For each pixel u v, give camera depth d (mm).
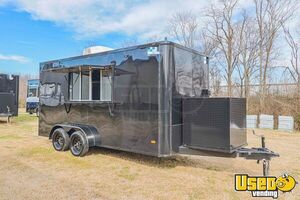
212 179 4301
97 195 3564
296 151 6797
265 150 4141
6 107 12039
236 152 4059
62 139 6129
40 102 6875
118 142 5004
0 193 3564
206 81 5777
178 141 4531
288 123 11297
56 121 6395
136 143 4691
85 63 5578
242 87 16062
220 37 18016
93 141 5441
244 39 17062
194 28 20062
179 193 3684
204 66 5711
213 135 4133
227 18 17688
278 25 15758
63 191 3684
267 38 16000
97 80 5434
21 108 25875
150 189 3830
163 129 4336
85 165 5066
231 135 4008
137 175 4492
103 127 5309
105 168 4887
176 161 5434
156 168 4918
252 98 14719
